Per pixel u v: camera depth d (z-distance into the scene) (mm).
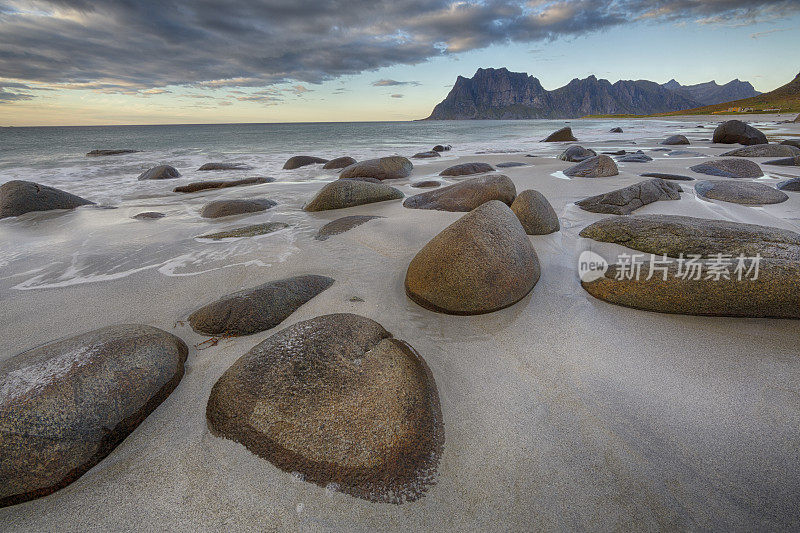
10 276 3668
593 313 2729
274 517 1426
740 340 2338
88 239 4824
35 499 1505
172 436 1761
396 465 1570
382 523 1408
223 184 8938
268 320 2615
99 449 1657
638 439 1695
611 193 5406
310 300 2961
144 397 1869
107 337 2053
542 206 4449
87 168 13211
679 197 5727
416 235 4457
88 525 1412
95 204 7195
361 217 5273
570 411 1864
